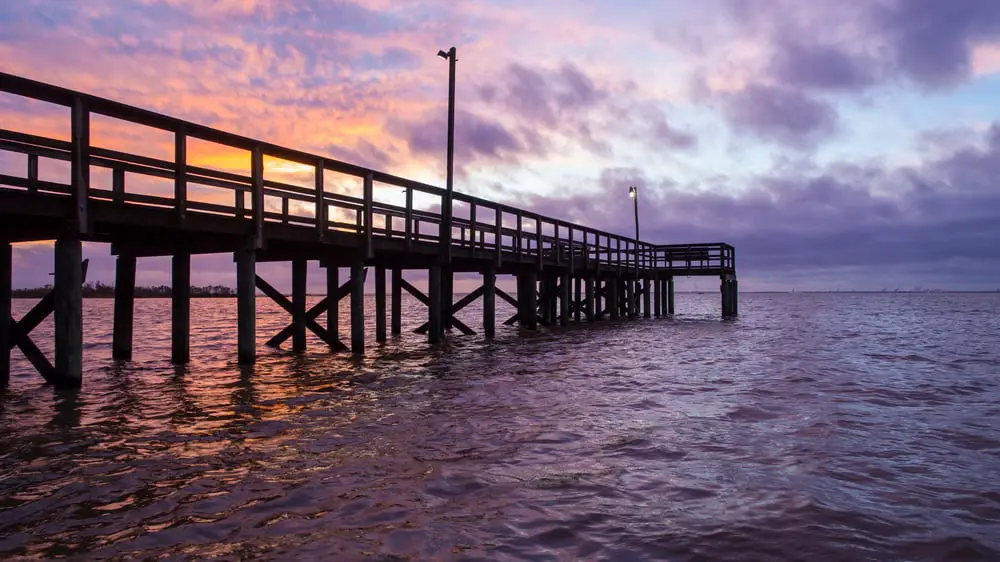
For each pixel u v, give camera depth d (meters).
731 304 37.28
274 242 12.30
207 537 3.96
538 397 9.15
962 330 26.77
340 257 13.63
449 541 3.92
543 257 21.92
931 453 6.13
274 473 5.33
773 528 4.17
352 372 11.55
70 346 8.55
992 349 17.41
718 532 4.09
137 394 9.12
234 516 4.33
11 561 3.59
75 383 8.70
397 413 7.91
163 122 8.92
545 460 5.80
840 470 5.53
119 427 7.02
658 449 6.21
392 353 14.91
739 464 5.71
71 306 8.48
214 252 11.59
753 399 9.09
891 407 8.56
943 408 8.51
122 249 12.47
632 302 31.97
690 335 22.05
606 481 5.17
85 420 7.35
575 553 3.76
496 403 8.65
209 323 32.16
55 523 4.18
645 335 21.48
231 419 7.49
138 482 5.07
